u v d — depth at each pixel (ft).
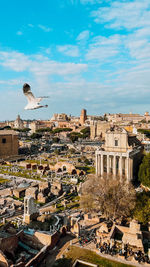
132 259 142.82
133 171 313.32
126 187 205.05
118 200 191.11
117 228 179.01
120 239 169.48
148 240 167.84
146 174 270.67
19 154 595.47
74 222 201.46
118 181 217.56
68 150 647.56
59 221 199.31
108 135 325.62
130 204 188.34
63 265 140.05
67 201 258.57
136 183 308.81
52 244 158.10
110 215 198.08
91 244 163.94
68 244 164.45
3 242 144.77
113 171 310.45
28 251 153.79
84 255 149.59
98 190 206.28
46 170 423.23
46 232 168.45
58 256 150.00
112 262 141.38
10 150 556.92
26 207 198.08
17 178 372.58
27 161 510.58
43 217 198.08
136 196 202.28
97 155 327.06
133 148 314.35
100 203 200.23
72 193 294.46
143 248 153.58
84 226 193.47
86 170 416.05
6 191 303.48
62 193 293.64
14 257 145.18
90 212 215.10
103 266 137.28
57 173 397.80
